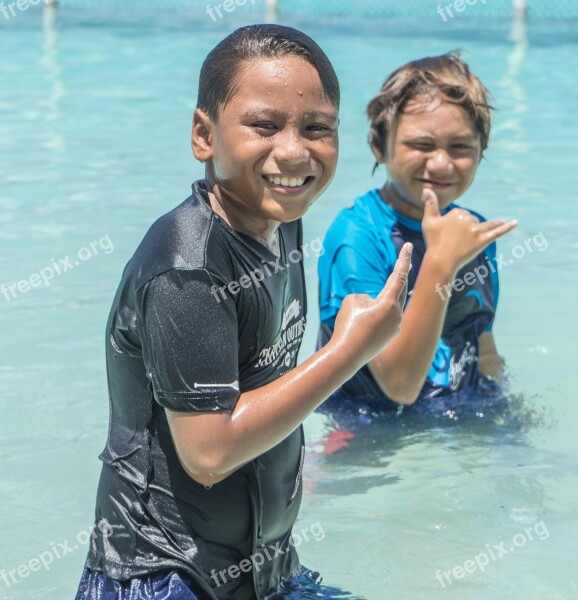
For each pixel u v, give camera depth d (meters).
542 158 11.56
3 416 5.70
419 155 5.81
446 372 6.02
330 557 4.45
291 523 3.78
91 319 7.03
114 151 11.66
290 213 3.28
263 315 3.40
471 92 5.83
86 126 12.92
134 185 10.21
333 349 3.29
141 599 3.38
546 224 9.20
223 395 3.19
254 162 3.21
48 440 5.46
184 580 3.41
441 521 4.77
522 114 13.87
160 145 11.95
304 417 3.26
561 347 6.77
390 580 4.27
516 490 5.05
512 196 10.05
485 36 20.56
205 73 3.32
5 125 12.93
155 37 20.17
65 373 6.25
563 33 21.14
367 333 3.32
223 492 3.46
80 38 19.98
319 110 3.23
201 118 3.37
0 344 6.61
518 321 7.21
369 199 6.18
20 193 9.87
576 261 8.38
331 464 5.37
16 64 17.28
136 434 3.48
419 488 5.10
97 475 5.12
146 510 3.44
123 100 14.55
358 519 4.79
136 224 8.93
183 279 3.21
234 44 3.25
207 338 3.19
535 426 5.75
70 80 15.93
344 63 17.00
